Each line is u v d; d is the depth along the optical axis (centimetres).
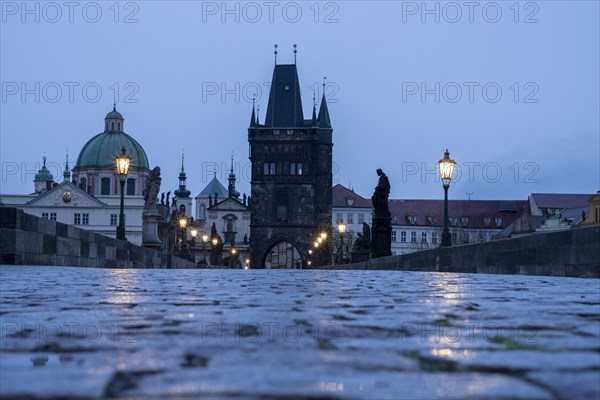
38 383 422
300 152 17812
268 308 945
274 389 408
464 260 3075
